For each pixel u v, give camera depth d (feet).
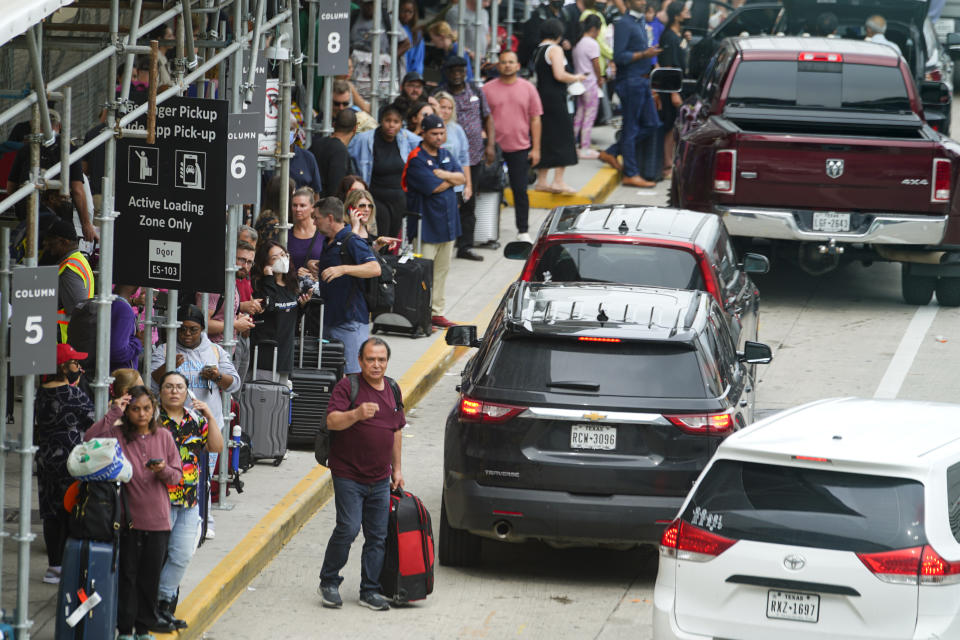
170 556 80.79
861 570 67.15
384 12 182.80
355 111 159.02
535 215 207.62
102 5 96.22
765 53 165.68
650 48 219.82
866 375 140.56
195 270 89.15
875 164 153.17
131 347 90.22
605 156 228.84
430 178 148.97
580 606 90.58
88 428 84.02
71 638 73.72
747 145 153.89
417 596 89.30
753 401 110.73
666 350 91.25
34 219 71.51
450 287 170.50
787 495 69.87
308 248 124.98
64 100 74.54
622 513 88.94
